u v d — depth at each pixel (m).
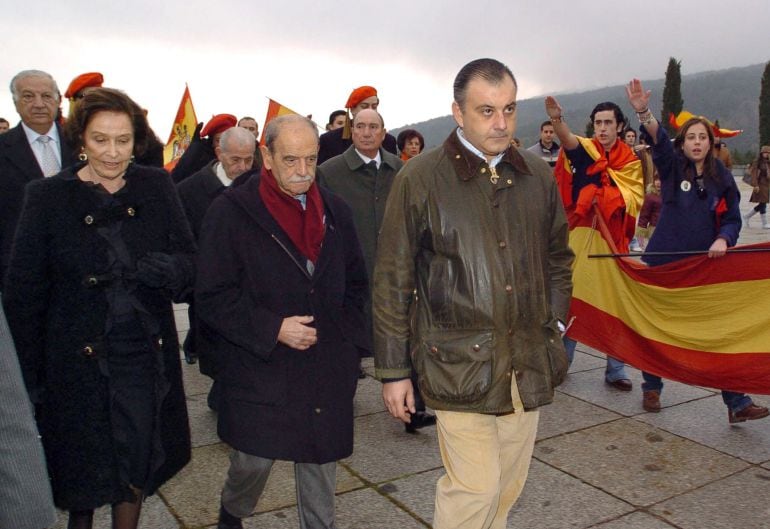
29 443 1.83
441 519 2.45
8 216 4.20
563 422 4.55
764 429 4.41
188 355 6.04
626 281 4.79
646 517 3.35
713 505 3.46
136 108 2.59
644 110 4.63
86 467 2.49
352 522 3.34
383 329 2.50
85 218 2.50
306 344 2.57
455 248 2.40
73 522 2.58
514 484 2.71
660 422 4.53
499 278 2.39
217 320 2.61
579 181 5.14
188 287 2.70
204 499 3.60
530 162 2.57
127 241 2.57
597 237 5.03
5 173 4.24
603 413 4.70
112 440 2.52
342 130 6.65
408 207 2.46
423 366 2.46
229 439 2.68
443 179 2.44
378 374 2.51
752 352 4.27
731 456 4.01
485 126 2.34
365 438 4.33
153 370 2.61
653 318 4.66
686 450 4.09
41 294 2.45
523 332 2.45
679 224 4.64
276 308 2.65
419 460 4.01
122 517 2.62
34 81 4.29
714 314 4.43
